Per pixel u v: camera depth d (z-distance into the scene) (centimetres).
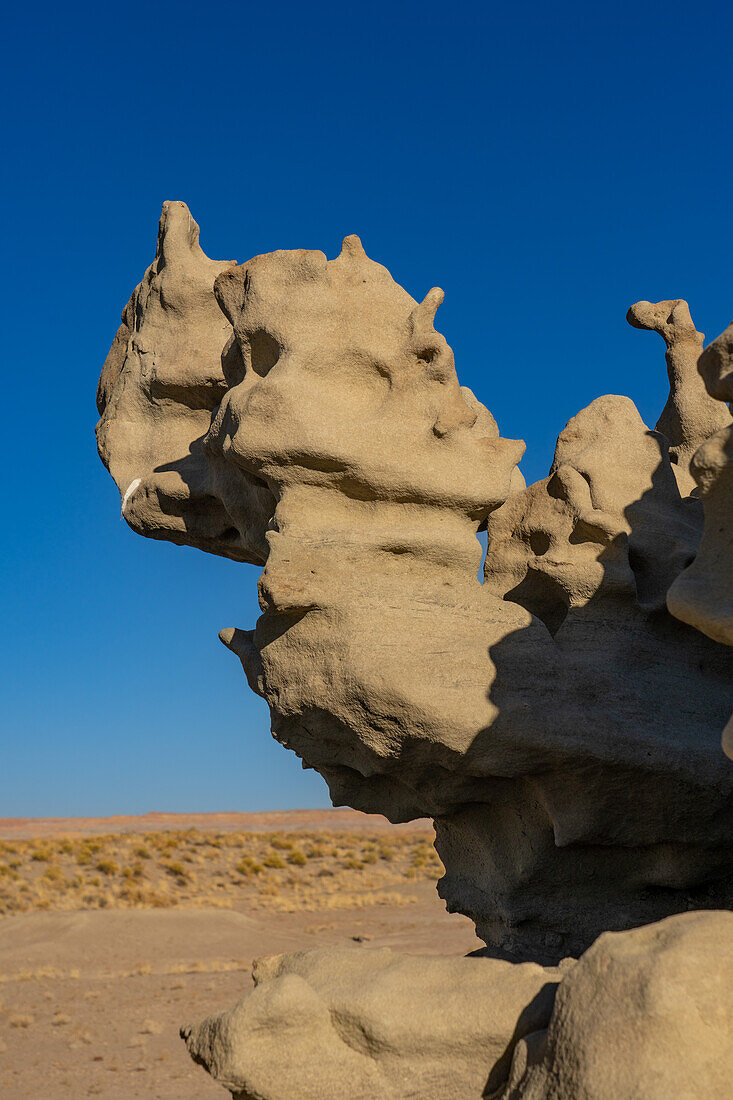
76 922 2702
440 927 2884
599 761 734
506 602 800
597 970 462
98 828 6562
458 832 869
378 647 747
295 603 762
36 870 3484
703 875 780
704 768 740
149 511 1021
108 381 1120
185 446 1033
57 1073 1655
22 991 2159
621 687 773
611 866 793
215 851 4147
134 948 2541
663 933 466
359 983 561
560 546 844
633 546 834
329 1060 536
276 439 795
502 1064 520
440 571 802
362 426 800
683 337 1037
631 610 816
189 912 2859
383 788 873
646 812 752
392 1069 531
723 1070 412
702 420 993
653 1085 411
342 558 781
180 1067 1677
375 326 822
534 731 731
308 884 3750
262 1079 531
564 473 864
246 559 1022
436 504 811
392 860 4450
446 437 813
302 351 812
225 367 912
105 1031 1883
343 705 750
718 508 521
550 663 769
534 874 796
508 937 831
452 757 738
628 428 884
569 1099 436
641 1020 426
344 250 853
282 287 844
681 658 809
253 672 858
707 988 426
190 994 2138
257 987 561
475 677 746
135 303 1097
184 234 1051
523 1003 525
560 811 755
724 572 515
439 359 809
